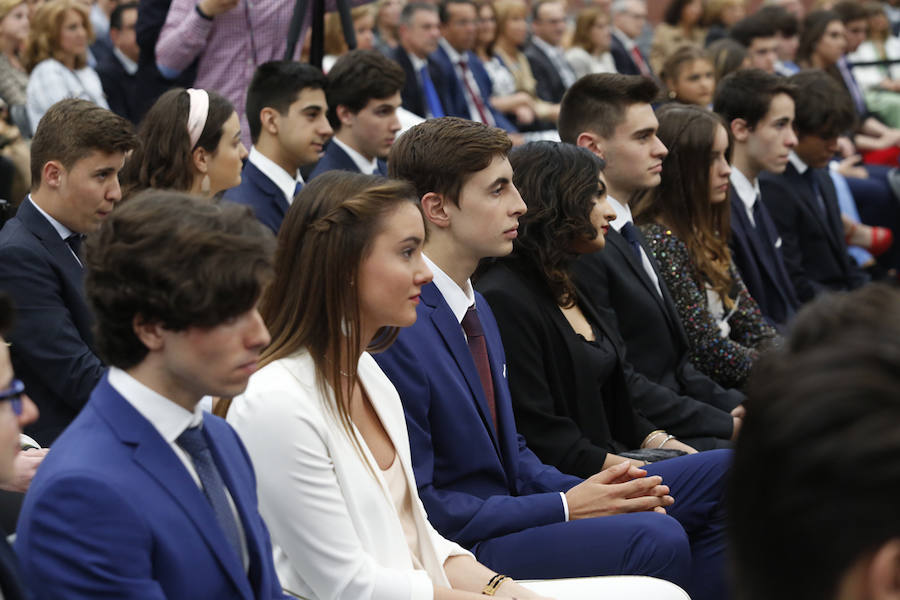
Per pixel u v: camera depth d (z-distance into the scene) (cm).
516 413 327
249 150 544
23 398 166
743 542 85
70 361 323
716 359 414
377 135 516
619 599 244
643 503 281
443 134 296
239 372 170
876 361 78
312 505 220
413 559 240
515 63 891
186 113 384
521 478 307
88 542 162
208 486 179
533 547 274
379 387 247
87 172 323
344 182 232
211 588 173
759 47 840
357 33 785
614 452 347
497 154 295
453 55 816
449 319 292
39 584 163
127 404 172
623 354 368
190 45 531
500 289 330
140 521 166
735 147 524
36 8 625
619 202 420
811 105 576
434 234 298
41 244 328
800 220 585
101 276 167
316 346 228
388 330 248
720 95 526
